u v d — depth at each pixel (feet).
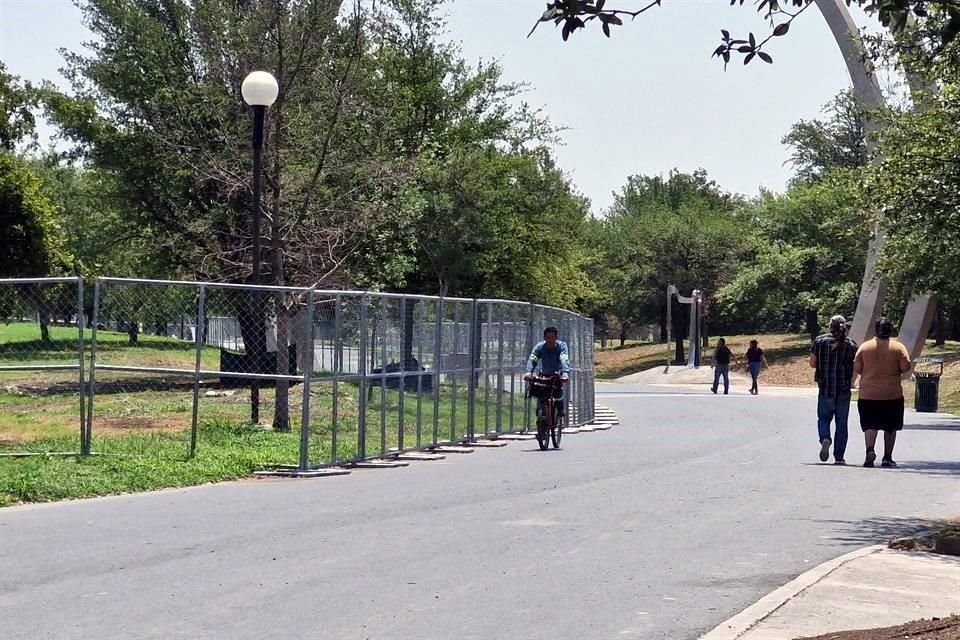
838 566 51.03
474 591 45.65
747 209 455.22
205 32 134.82
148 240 197.77
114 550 53.26
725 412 179.32
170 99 173.78
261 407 116.98
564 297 307.78
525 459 99.35
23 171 219.20
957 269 134.00
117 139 193.16
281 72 125.29
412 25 238.27
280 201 130.72
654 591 46.19
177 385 116.98
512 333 125.59
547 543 56.49
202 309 88.74
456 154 227.61
